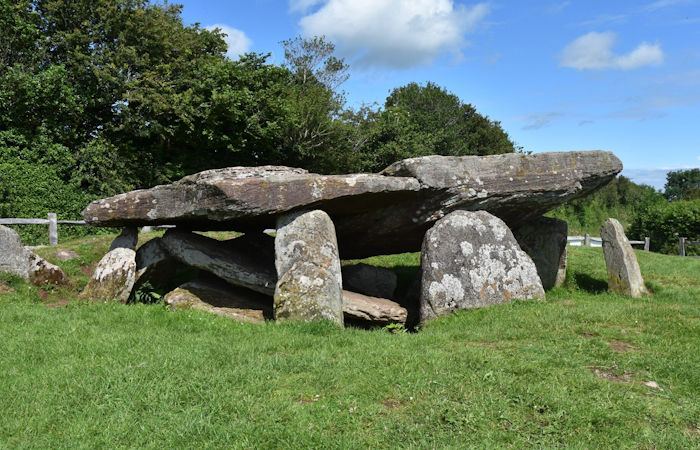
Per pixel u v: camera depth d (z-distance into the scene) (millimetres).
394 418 4574
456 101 48250
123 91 21766
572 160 10367
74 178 19609
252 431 4320
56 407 4715
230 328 7535
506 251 9617
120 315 7871
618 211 47688
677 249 25297
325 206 9297
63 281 10406
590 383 5320
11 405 4742
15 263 9789
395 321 9461
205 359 5820
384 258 14891
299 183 8859
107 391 4992
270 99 24156
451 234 9508
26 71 19438
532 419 4633
